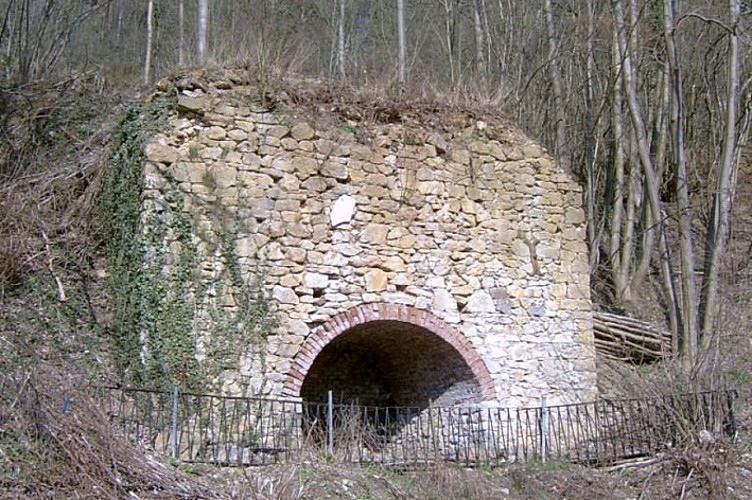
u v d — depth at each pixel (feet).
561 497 28.09
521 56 60.03
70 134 40.70
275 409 30.17
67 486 21.74
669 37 44.11
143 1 72.84
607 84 57.77
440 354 35.53
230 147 32.09
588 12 57.72
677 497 28.25
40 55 51.44
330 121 34.22
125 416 26.71
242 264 31.19
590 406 35.01
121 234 32.09
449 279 34.73
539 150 37.99
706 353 34.14
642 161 45.27
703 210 61.05
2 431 22.82
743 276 53.62
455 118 36.83
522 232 36.65
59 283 31.86
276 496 23.80
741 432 33.09
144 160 31.19
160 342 29.40
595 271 53.36
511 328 35.40
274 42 54.39
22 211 34.63
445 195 35.47
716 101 63.67
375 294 33.17
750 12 47.16
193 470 25.32
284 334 31.24
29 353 28.32
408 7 77.30
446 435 34.04
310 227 32.63
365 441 31.78
